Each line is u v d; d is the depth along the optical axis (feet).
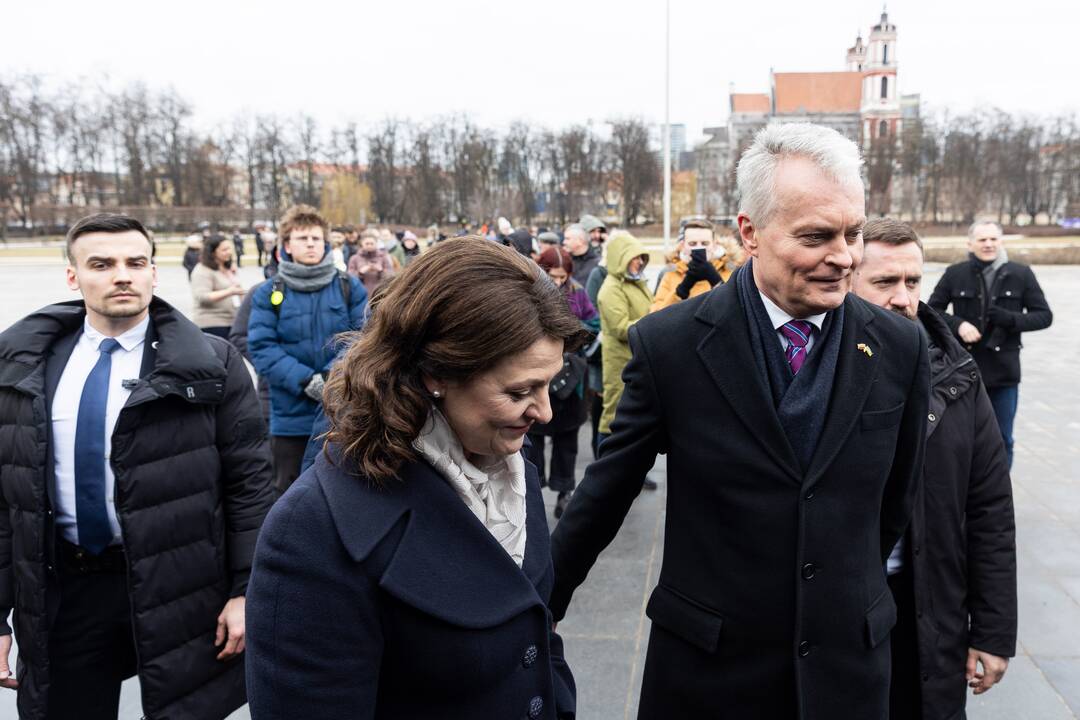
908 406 5.62
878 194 238.48
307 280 12.56
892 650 6.67
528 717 4.05
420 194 240.12
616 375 15.66
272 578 3.61
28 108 203.62
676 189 251.80
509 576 3.96
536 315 3.60
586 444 20.65
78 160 214.07
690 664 5.57
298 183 235.81
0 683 7.07
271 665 3.57
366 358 3.71
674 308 5.84
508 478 4.26
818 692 5.18
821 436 5.19
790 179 4.86
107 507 7.04
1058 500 16.12
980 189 225.76
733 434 5.32
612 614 11.50
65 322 7.32
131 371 7.26
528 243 21.54
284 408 12.60
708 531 5.48
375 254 27.45
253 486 7.72
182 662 7.20
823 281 4.96
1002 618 6.53
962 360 6.67
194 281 22.43
